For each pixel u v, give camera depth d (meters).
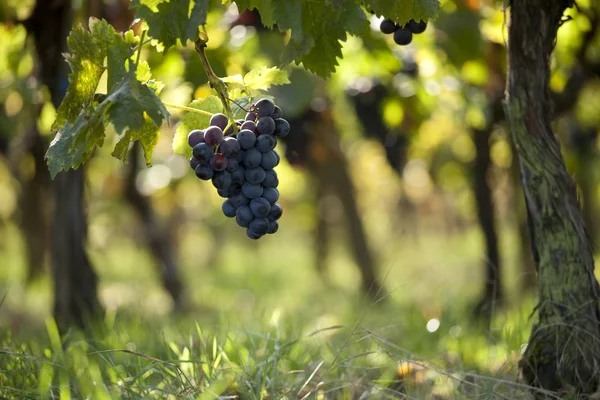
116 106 4.07
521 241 14.08
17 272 22.98
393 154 12.62
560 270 5.30
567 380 5.25
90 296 9.06
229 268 32.41
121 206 19.33
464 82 10.42
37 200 16.78
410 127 11.38
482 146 11.75
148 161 4.62
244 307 16.06
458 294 12.67
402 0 4.33
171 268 15.06
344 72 10.29
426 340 7.90
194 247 39.84
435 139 15.06
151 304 16.22
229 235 37.81
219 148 4.34
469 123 11.45
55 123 4.40
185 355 6.05
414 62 10.19
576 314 5.27
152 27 4.10
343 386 5.36
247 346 6.82
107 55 4.33
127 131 4.57
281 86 9.65
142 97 4.12
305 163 12.34
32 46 9.12
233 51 8.70
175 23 4.11
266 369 5.37
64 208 8.98
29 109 10.93
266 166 4.39
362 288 16.62
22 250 22.00
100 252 25.22
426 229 40.66
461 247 34.78
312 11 4.32
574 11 7.67
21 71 9.70
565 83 9.59
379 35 8.80
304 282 25.02
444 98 11.58
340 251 29.61
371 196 33.06
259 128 4.38
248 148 4.33
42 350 6.81
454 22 8.77
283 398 5.14
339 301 17.20
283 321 8.70
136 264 28.53
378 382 5.75
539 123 5.37
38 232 17.52
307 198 23.97
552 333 5.31
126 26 9.16
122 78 4.23
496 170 16.53
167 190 16.64
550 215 5.31
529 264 13.99
